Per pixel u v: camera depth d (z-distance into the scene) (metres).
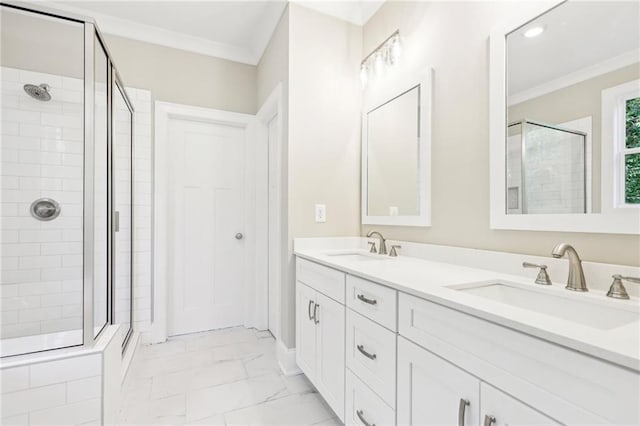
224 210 2.69
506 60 1.18
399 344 0.96
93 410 1.18
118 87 1.91
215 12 2.18
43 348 1.18
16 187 1.78
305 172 1.98
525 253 1.12
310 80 2.00
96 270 1.37
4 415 1.05
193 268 2.58
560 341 0.53
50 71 1.75
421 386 0.87
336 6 2.07
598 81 0.92
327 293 1.46
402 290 0.94
